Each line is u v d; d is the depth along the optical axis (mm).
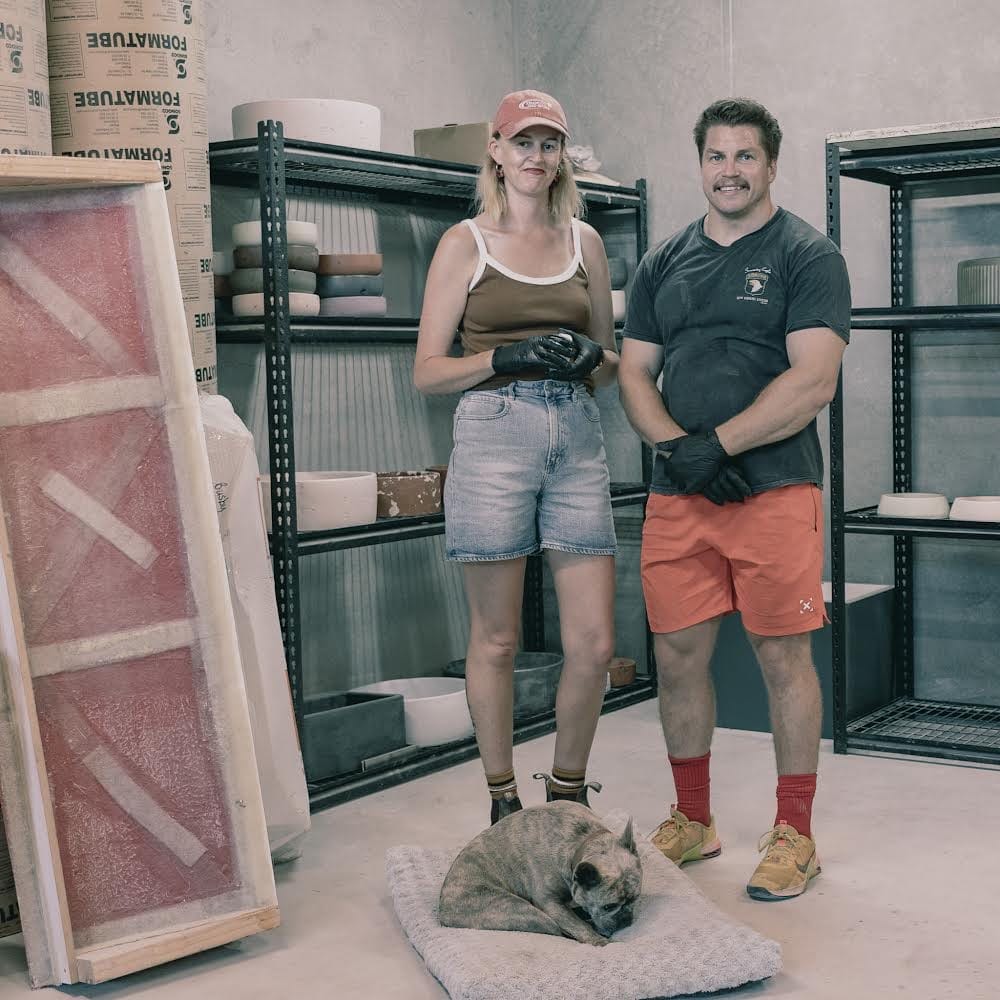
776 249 2742
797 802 2787
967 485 4242
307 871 2996
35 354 2457
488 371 2768
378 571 4387
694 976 2242
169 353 2527
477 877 2502
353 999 2324
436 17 4578
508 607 2883
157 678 2512
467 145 4121
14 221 2453
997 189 4109
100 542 2484
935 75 4141
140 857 2479
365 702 3879
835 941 2488
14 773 2402
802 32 4352
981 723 4043
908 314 3717
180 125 3221
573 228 2957
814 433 2816
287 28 4047
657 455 2914
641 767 3717
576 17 4785
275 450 3404
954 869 2850
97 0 3105
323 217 4180
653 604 2902
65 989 2410
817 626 2770
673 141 4641
